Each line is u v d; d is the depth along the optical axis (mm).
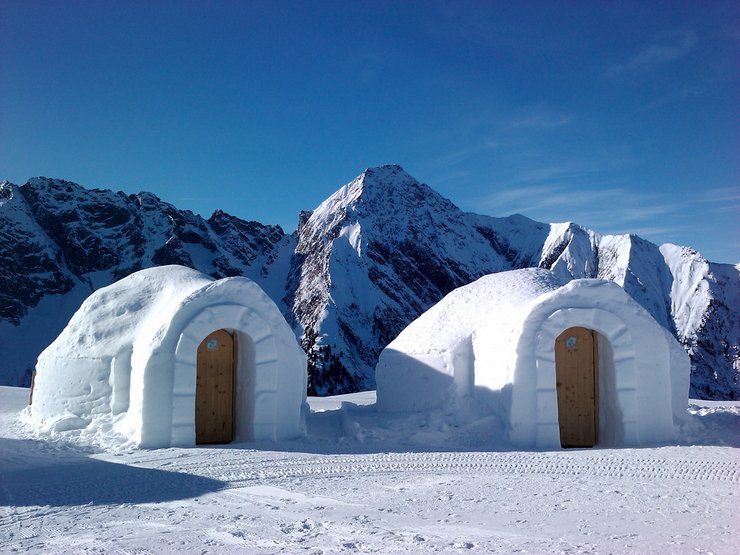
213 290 11562
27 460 9828
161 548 5641
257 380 11602
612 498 7457
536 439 11562
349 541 5801
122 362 12500
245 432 11758
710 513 6770
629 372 11898
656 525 6309
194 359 11195
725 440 11820
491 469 9258
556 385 12281
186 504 7203
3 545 5746
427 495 7641
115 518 6621
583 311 11977
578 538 5879
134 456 10086
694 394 103688
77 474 8789
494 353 12742
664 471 9047
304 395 14336
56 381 13125
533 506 7086
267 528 6242
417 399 14125
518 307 13453
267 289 146750
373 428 12656
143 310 13430
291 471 9047
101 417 12211
